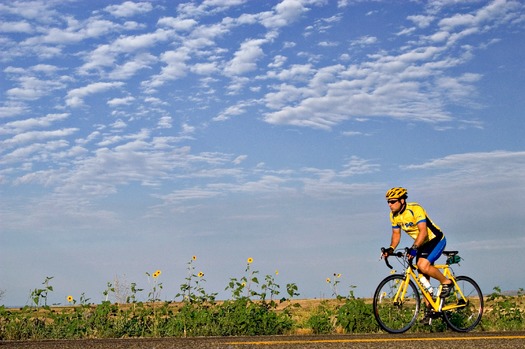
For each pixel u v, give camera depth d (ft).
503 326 34.53
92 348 22.93
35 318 34.86
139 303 36.40
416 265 30.83
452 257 31.50
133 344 23.86
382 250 30.01
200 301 36.01
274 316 33.55
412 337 27.25
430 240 30.71
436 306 31.12
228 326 33.17
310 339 26.30
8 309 36.35
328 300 43.68
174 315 35.32
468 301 32.30
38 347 23.53
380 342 23.63
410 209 30.25
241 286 35.73
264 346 22.80
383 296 30.83
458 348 21.67
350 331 32.89
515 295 38.75
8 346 24.23
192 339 26.81
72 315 34.37
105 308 34.24
